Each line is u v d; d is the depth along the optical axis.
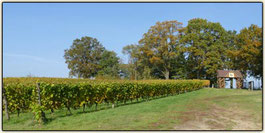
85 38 69.00
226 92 29.86
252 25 44.22
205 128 9.17
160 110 12.75
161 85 24.42
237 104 14.86
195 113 11.95
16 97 12.22
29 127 9.31
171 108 13.55
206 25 56.38
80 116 11.44
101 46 71.31
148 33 58.44
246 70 48.91
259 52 41.69
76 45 68.06
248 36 44.00
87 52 68.06
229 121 10.49
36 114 9.83
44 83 11.84
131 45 62.78
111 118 10.52
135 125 9.16
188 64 58.69
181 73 60.19
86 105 14.56
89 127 8.91
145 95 20.83
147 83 21.48
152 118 10.44
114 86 16.03
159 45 56.91
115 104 17.67
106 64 69.69
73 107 13.05
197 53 54.31
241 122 10.41
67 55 67.38
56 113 13.03
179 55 59.44
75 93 12.96
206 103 16.00
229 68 55.94
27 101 12.59
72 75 65.81
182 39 56.22
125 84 17.69
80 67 65.44
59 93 12.07
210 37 55.22
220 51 56.00
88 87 13.80
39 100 10.73
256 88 42.19
